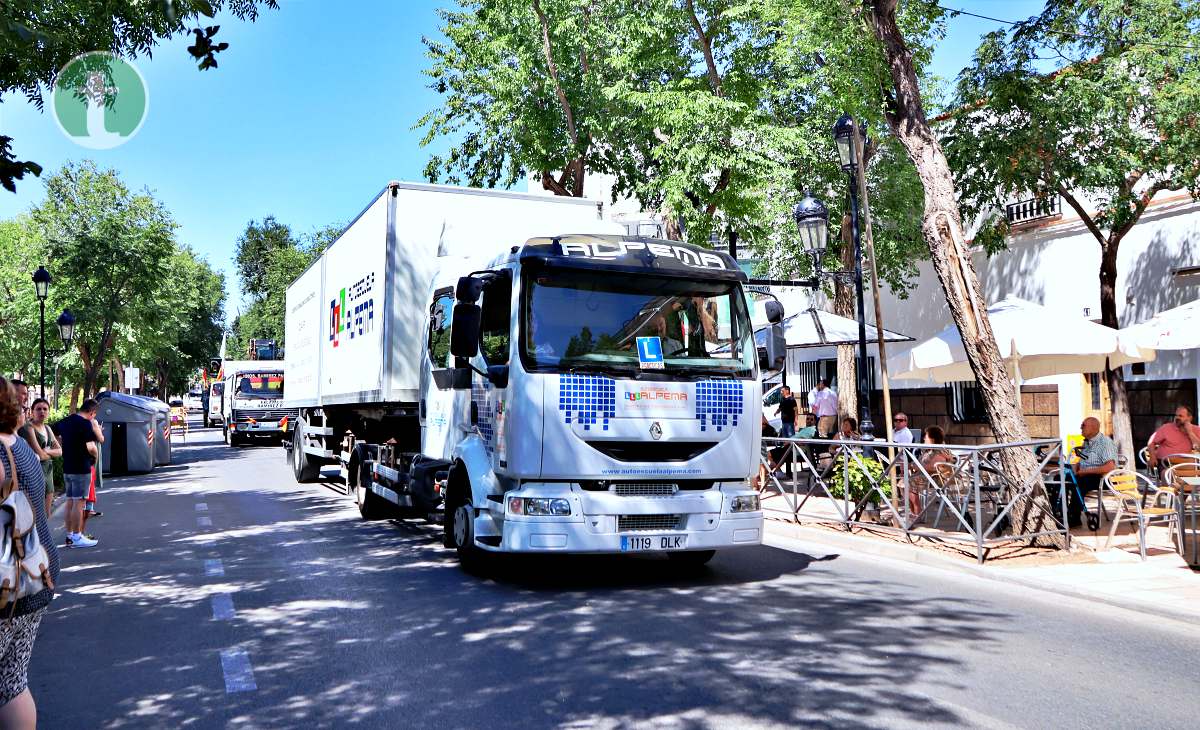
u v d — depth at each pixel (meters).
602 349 7.97
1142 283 17.47
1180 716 4.78
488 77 20.39
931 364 12.66
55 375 39.44
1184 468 9.73
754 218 19.55
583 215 11.66
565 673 5.55
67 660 6.02
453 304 9.80
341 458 15.16
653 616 7.01
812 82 17.97
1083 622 6.81
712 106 17.09
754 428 8.42
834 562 9.50
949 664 5.69
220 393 53.34
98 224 32.50
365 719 4.82
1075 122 15.12
